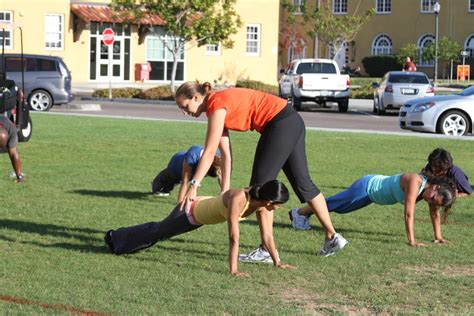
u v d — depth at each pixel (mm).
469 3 70938
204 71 52531
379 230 10289
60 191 12609
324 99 35281
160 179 12234
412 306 7117
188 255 8727
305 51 74062
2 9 46906
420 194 9531
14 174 13953
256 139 20562
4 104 16797
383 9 73875
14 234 9531
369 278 7996
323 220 8695
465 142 21156
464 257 8930
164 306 6895
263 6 53656
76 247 8977
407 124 24328
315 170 15477
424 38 72625
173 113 30594
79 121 24609
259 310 6859
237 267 8203
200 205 8203
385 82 33688
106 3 49281
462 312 6941
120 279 7707
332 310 6938
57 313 6625
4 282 7516
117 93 38219
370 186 9781
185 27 40719
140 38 50344
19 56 30031
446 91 47938
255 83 44062
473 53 71375
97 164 15680
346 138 21453
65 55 48531
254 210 8039
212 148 8086
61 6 48219
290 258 8734
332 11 74062
